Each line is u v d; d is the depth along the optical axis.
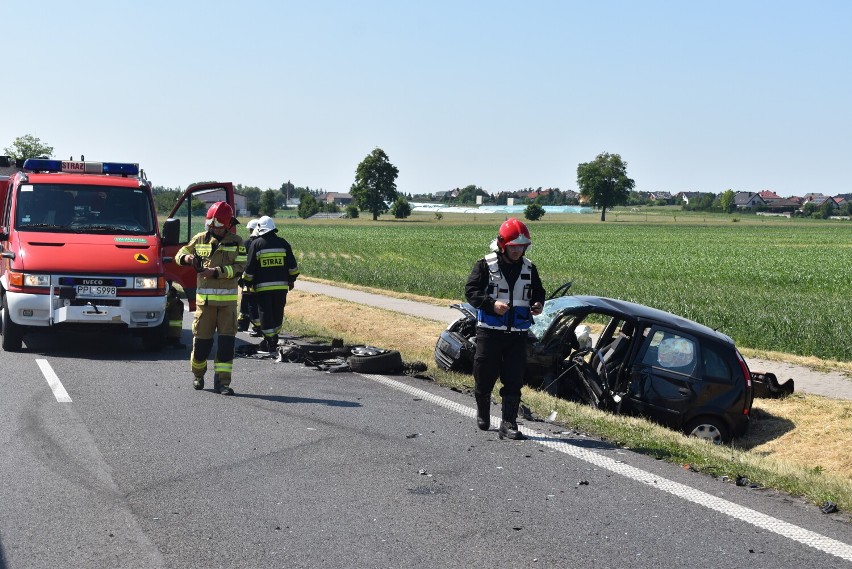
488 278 7.66
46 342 13.55
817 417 10.45
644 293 26.50
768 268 45.16
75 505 5.67
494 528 5.33
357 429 7.80
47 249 12.23
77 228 12.90
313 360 11.54
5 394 9.23
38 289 12.03
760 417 10.83
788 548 5.06
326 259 45.59
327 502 5.77
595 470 6.59
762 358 14.61
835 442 9.61
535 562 4.81
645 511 5.66
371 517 5.50
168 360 11.95
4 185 14.80
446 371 11.23
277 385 9.97
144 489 6.01
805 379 12.92
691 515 5.60
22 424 7.86
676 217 196.50
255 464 6.64
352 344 13.41
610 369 10.38
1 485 6.06
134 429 7.72
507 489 6.09
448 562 4.80
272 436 7.51
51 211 12.95
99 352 12.60
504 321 7.60
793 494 6.08
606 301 10.80
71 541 5.05
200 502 5.75
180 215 13.74
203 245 9.35
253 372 10.88
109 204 13.25
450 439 7.48
